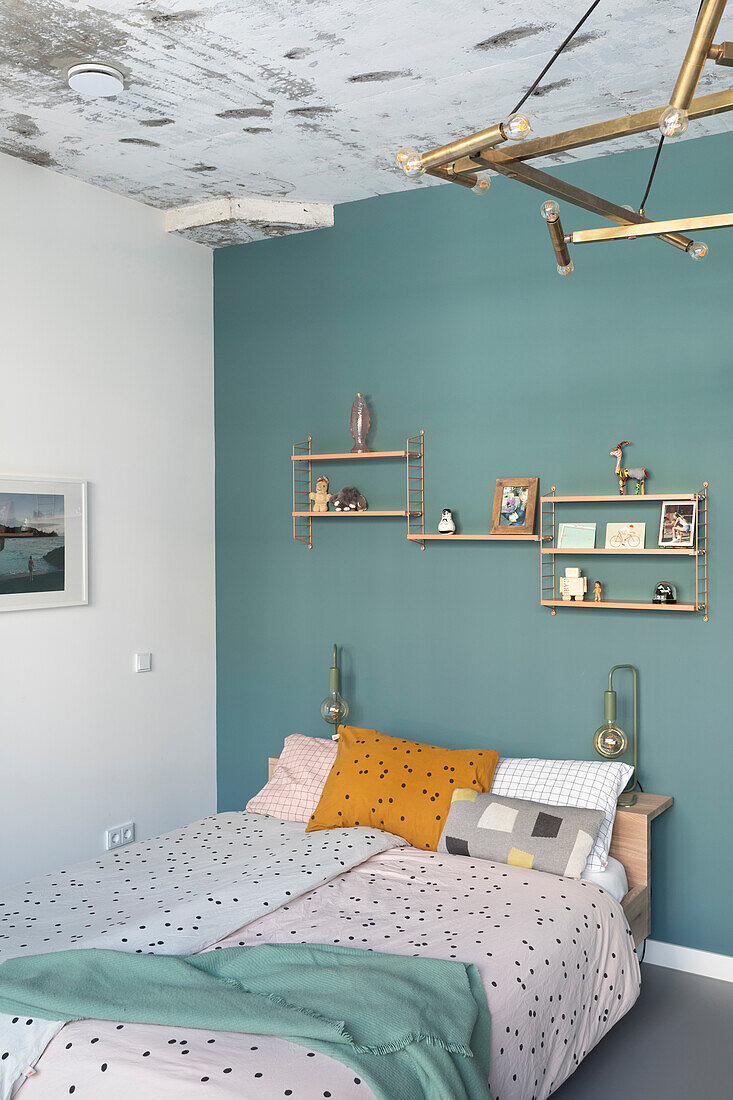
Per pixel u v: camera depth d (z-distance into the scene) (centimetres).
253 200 387
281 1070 176
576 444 338
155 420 401
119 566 383
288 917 251
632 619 327
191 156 337
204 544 429
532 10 233
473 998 204
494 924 244
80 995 200
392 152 334
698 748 316
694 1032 279
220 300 430
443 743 369
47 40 248
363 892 268
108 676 377
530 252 346
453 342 365
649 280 323
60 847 355
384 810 317
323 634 402
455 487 365
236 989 208
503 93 284
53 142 323
